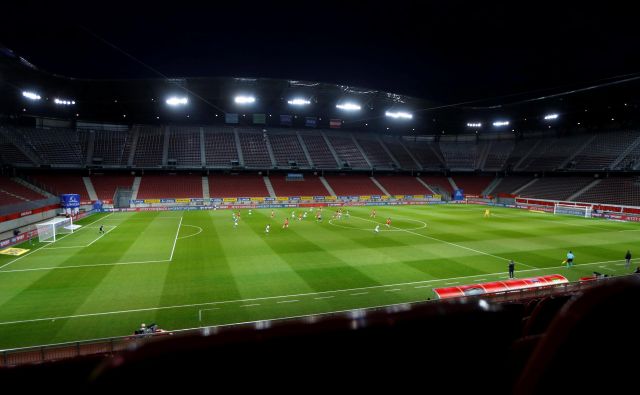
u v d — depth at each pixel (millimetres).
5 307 20156
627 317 1646
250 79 61938
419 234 41219
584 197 66438
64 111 67312
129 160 69062
